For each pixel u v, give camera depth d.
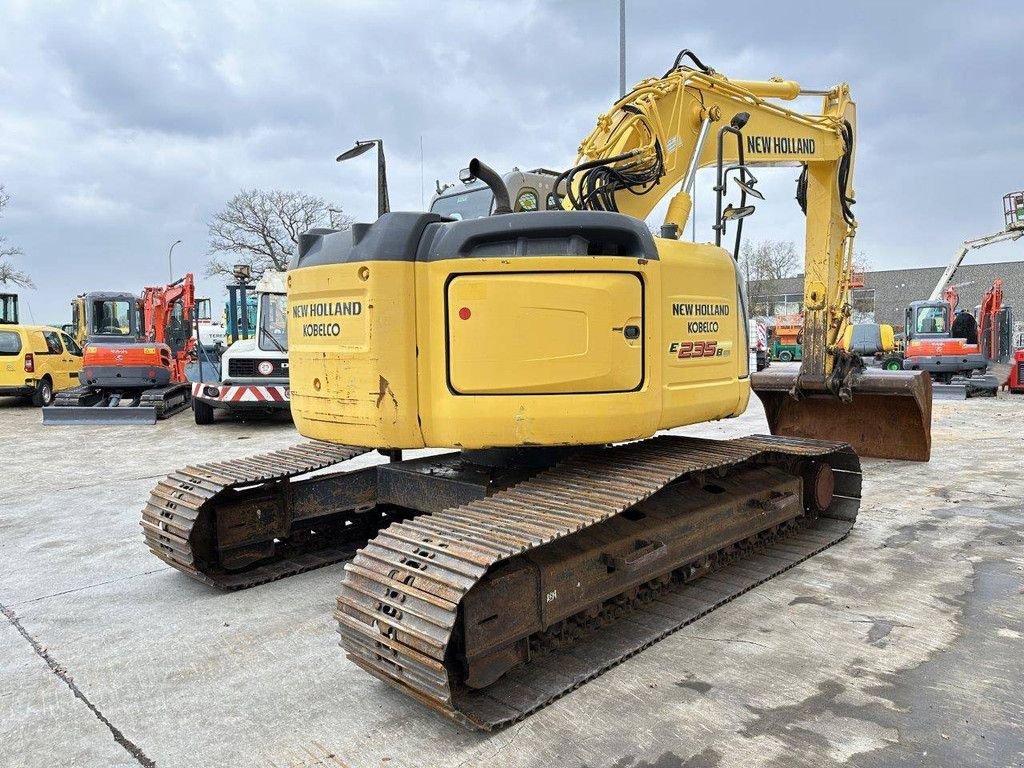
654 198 5.61
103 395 15.08
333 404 4.18
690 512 4.61
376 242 3.86
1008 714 3.25
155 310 16.23
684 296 4.32
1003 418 12.92
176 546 4.84
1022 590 4.72
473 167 3.93
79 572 5.36
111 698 3.54
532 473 4.74
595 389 3.88
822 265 7.90
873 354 25.64
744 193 5.16
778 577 5.02
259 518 5.20
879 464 8.77
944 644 3.95
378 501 5.42
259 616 4.52
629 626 4.14
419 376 3.90
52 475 8.88
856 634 4.09
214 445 11.05
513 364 3.81
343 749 3.09
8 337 16.70
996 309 23.31
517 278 3.79
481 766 2.95
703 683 3.56
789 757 2.95
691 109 5.97
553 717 3.28
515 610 3.45
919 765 2.88
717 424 12.34
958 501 7.03
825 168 7.71
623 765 2.92
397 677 3.25
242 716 3.37
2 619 4.51
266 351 12.70
